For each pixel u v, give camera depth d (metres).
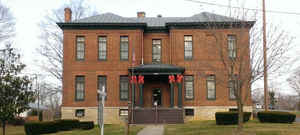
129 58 33.28
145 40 34.56
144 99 33.62
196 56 32.88
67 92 33.00
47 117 60.19
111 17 35.62
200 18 33.75
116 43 33.50
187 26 33.22
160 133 20.72
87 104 32.84
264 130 19.23
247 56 18.31
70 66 33.28
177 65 32.91
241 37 18.70
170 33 33.41
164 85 33.84
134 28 33.59
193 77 32.91
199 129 21.36
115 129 23.50
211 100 32.56
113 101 32.84
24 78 23.62
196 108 32.53
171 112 30.00
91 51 33.47
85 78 33.16
